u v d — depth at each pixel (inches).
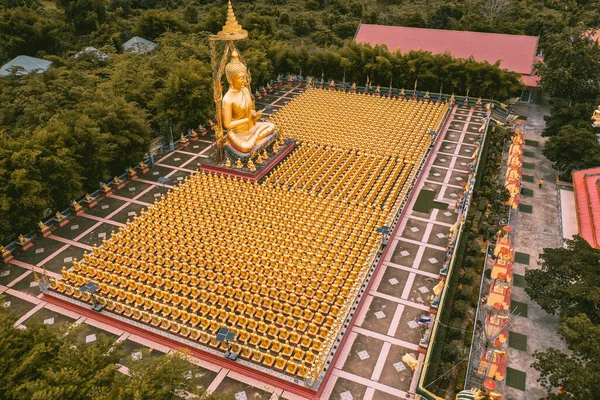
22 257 1696.6
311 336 1338.6
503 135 2443.4
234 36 1902.1
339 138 2404.0
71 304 1470.2
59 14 4010.8
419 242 1740.9
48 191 1745.8
